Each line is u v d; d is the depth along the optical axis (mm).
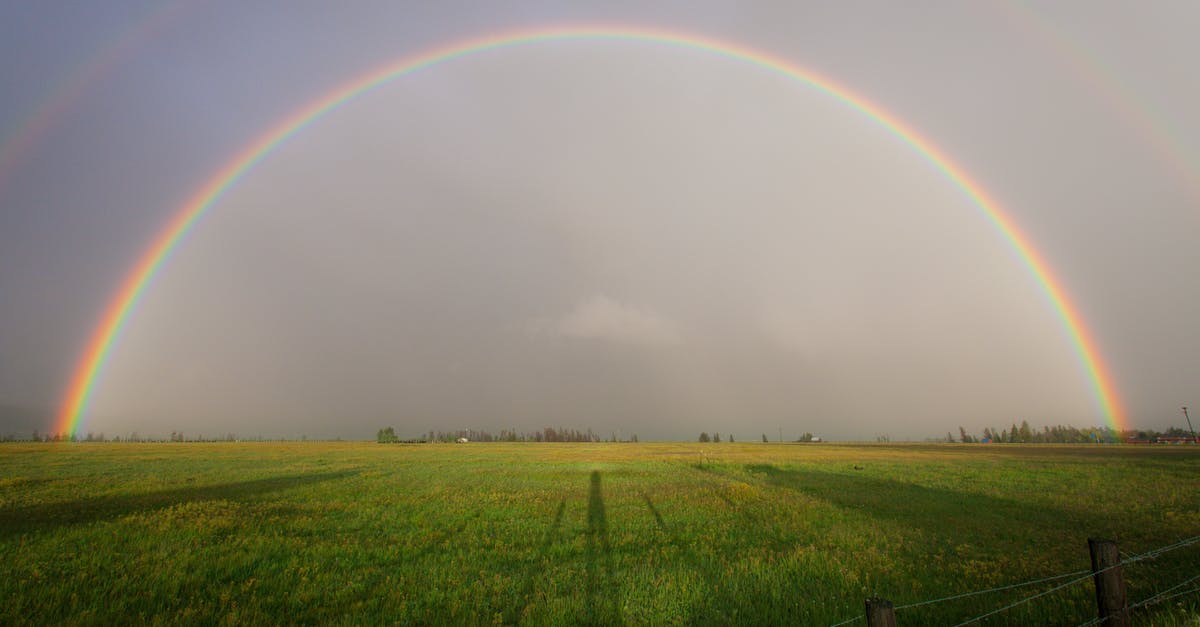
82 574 11445
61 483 28969
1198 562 12688
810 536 16141
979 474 36500
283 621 9430
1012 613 9609
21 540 14516
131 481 30562
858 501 23266
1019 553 14000
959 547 14461
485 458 62406
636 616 9680
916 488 28406
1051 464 46344
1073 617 9188
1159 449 91688
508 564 13195
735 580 11664
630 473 39469
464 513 20078
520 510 20891
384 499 23672
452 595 10758
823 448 112375
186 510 19391
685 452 85875
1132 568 12242
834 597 10523
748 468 44625
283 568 12609
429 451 87625
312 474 36875
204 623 9258
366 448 105438
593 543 15336
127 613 9672
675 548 14531
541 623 9328
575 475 37500
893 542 15312
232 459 55062
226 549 14070
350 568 12820
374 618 9555
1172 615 8391
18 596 9977
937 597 10500
